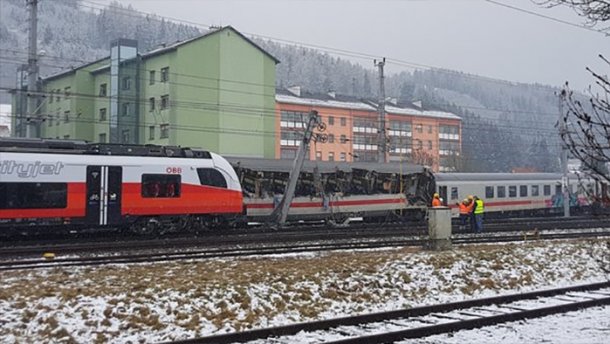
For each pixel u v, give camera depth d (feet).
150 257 56.90
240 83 185.26
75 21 486.38
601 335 30.25
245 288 39.45
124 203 73.92
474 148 312.29
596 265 56.34
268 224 99.04
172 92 176.96
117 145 75.05
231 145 183.11
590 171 23.66
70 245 65.46
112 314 33.27
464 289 44.80
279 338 30.19
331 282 42.78
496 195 134.62
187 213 78.89
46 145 70.90
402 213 118.01
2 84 339.36
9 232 67.82
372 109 258.16
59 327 30.91
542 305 38.47
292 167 102.83
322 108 243.81
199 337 28.94
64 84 213.25
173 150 79.36
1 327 30.73
